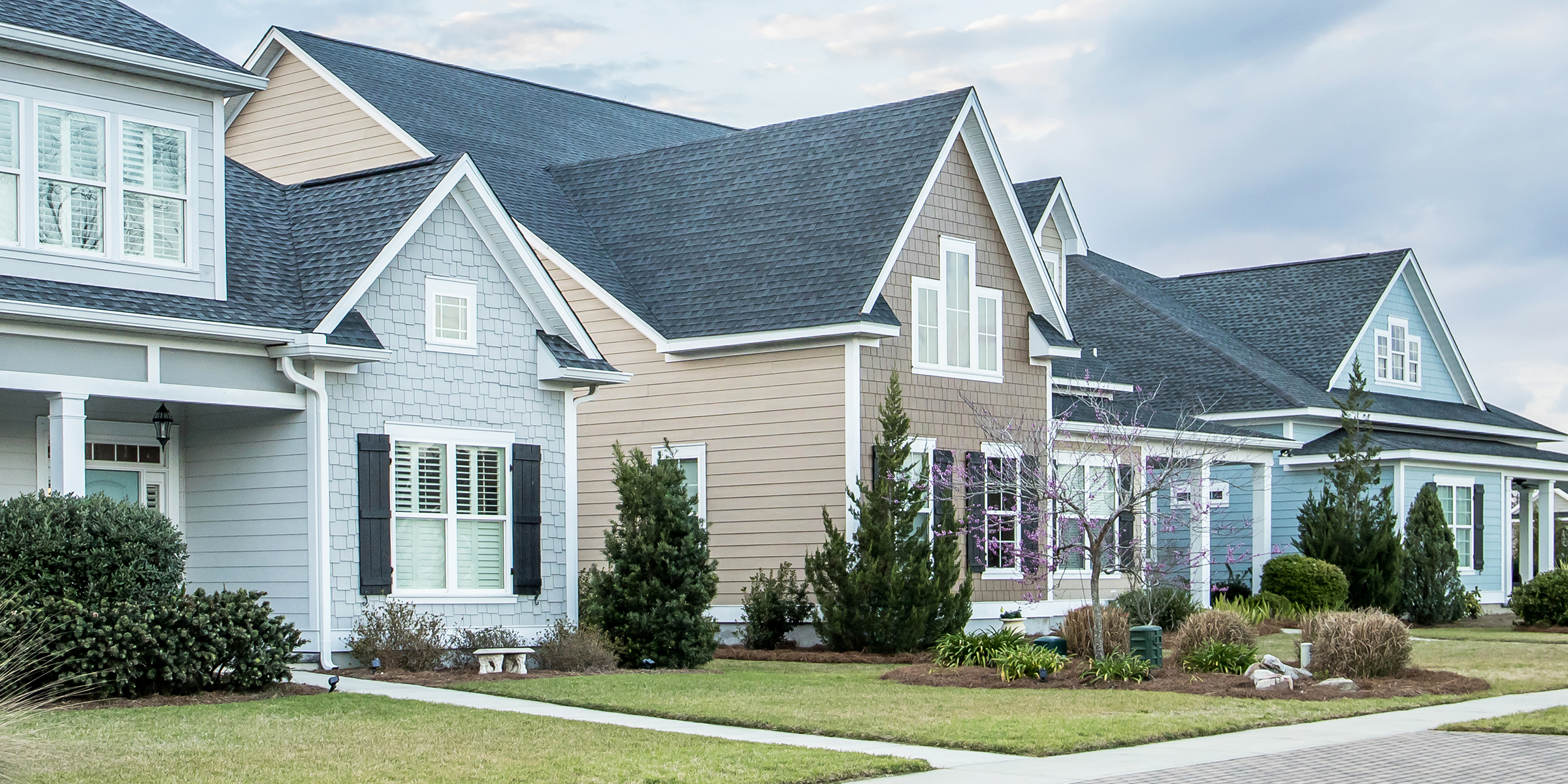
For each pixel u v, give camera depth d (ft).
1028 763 41.75
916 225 86.53
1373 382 136.26
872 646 76.69
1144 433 93.61
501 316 70.64
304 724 45.83
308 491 62.23
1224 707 53.98
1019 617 87.56
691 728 47.93
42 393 55.16
